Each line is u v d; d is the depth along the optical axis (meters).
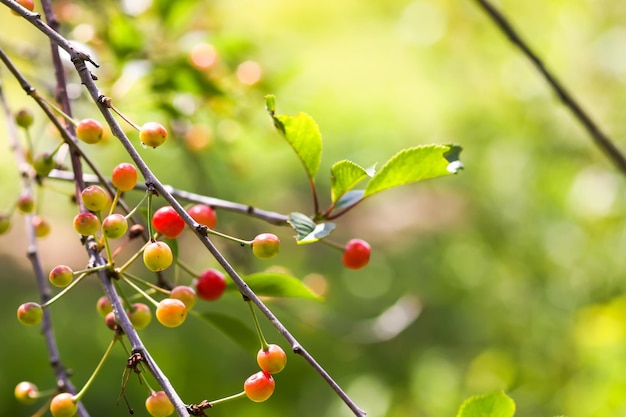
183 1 1.40
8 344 2.61
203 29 1.59
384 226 3.76
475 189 3.08
